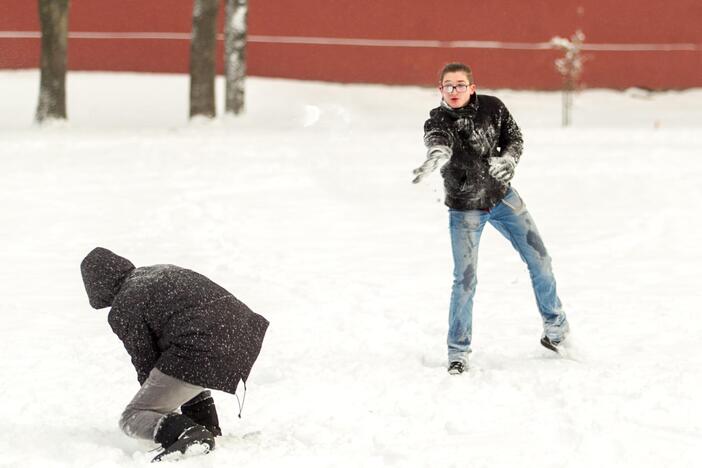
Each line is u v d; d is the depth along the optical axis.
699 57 81.81
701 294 18.98
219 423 12.33
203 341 10.66
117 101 69.56
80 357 15.29
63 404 13.01
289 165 37.72
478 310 18.12
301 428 11.80
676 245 24.12
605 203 29.66
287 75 76.88
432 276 21.27
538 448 10.76
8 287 20.45
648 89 81.56
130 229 26.25
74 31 74.38
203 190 31.98
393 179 34.88
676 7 81.44
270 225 26.97
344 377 14.04
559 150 42.56
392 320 17.48
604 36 80.69
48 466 10.57
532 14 79.44
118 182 33.47
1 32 73.06
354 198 31.25
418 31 78.25
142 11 74.75
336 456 10.71
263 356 15.38
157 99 70.38
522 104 76.25
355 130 53.62
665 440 10.89
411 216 28.55
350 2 77.19
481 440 11.12
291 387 13.60
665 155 40.06
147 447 11.30
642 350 15.04
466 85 14.27
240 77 61.06
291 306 18.66
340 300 19.06
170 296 10.82
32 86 70.31
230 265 22.23
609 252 23.42
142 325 10.80
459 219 14.52
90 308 18.80
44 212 28.31
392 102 73.62
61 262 22.77
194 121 59.41
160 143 45.59
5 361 15.07
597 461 10.35
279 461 10.54
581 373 13.53
